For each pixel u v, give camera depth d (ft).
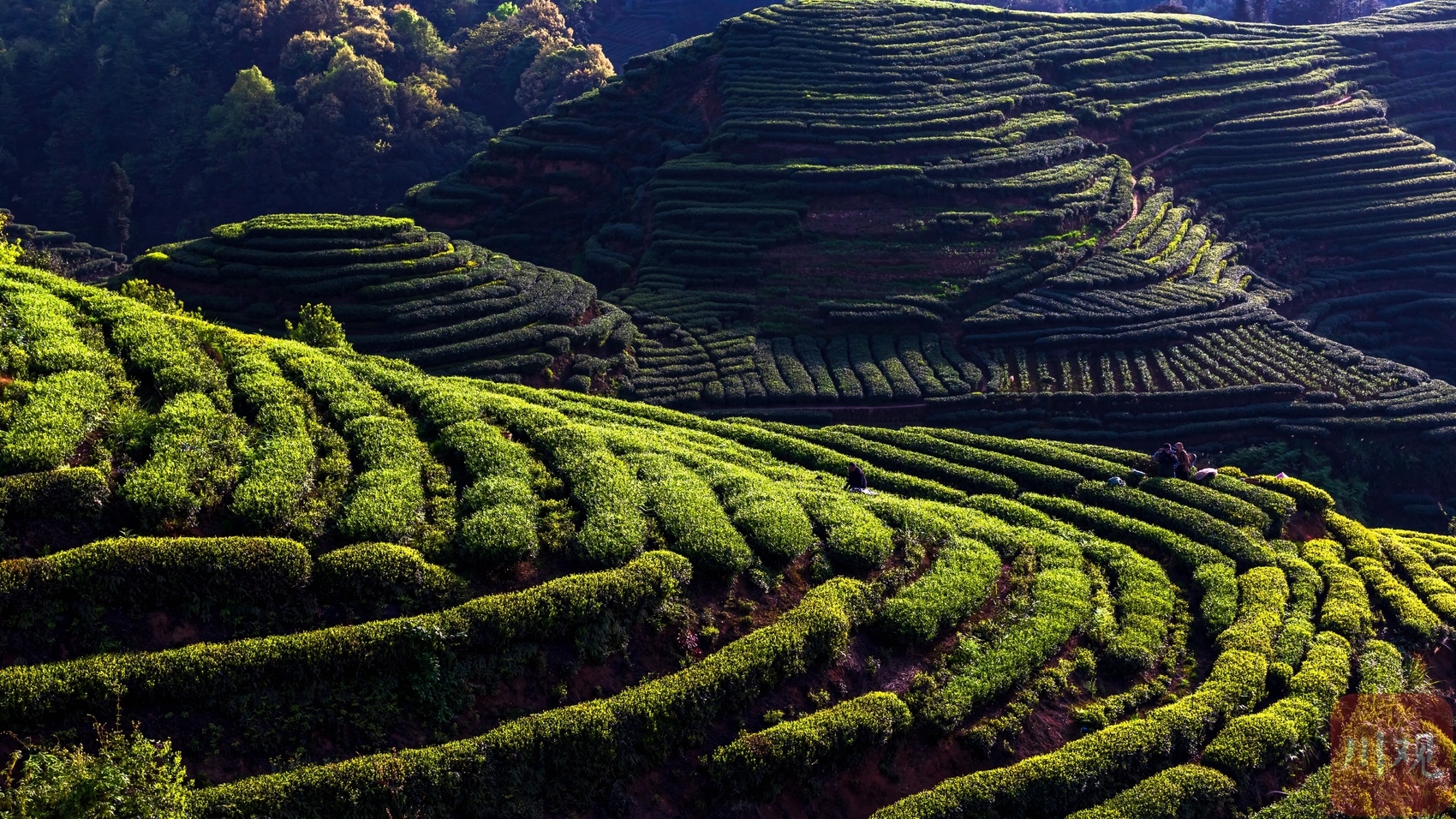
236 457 70.90
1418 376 182.29
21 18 404.16
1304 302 216.33
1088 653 81.10
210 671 53.57
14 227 255.91
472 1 463.42
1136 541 103.09
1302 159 252.01
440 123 354.74
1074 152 243.60
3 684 48.98
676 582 71.41
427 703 58.90
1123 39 290.97
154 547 58.03
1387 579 99.04
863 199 224.74
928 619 76.95
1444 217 233.96
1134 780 69.72
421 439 84.79
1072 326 195.00
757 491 87.71
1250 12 431.43
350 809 51.55
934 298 202.69
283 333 164.55
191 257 175.42
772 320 201.77
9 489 58.65
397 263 177.27
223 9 379.96
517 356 167.02
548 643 64.95
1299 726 74.64
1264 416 172.14
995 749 71.10
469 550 68.39
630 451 91.04
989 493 114.52
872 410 177.06
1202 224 232.53
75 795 44.27
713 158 238.27
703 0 517.96
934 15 295.28
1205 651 86.02
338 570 62.49
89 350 78.64
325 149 332.19
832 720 65.98
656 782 61.11
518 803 55.93
